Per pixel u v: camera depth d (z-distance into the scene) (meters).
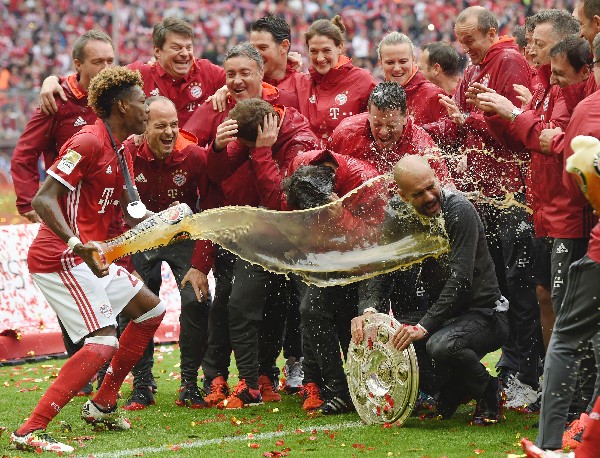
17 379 9.66
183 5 32.88
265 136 7.86
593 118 5.98
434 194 6.73
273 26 9.81
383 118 7.70
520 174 8.33
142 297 7.20
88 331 6.88
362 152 8.04
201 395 8.39
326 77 9.52
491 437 6.73
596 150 5.30
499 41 8.90
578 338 5.84
